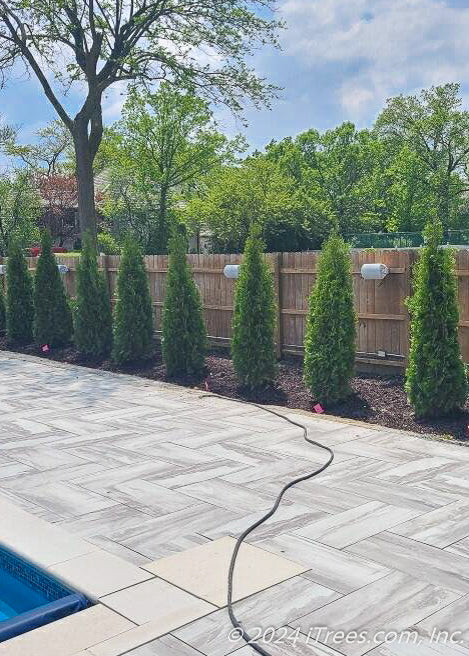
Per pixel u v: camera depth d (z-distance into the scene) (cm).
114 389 977
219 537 445
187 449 656
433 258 710
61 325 1379
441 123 4047
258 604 355
